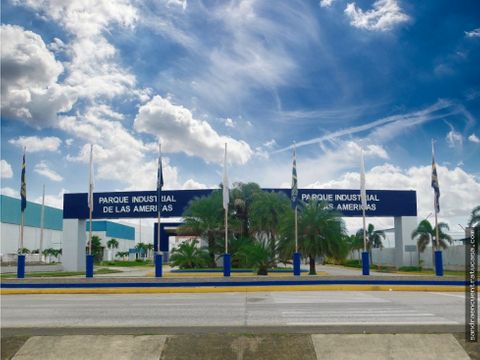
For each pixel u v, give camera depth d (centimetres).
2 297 2194
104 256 10056
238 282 2408
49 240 8938
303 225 3722
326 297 1892
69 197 5309
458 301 1673
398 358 766
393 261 6462
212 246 4594
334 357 767
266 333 855
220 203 4569
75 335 859
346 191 5119
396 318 1207
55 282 2447
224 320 1212
